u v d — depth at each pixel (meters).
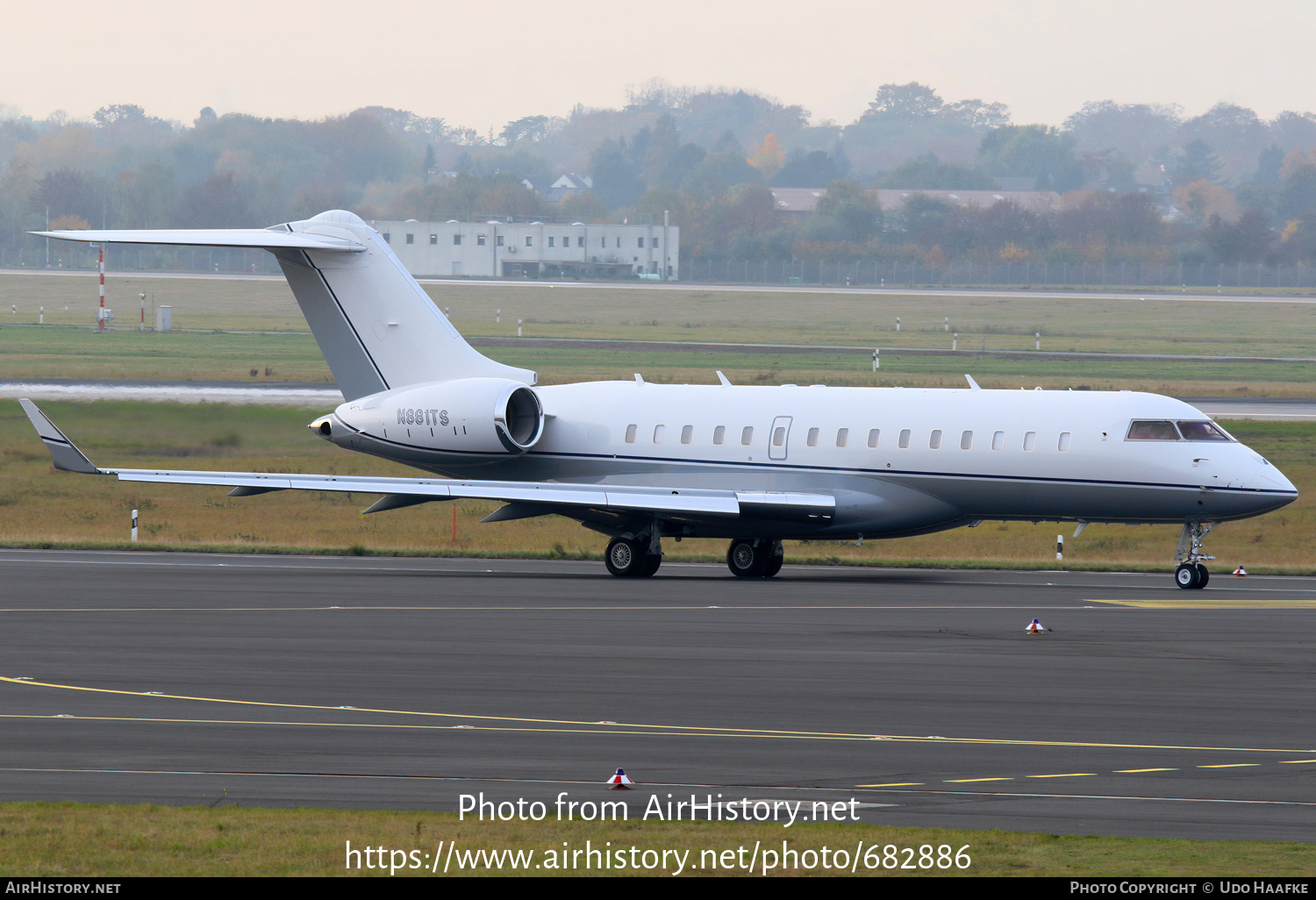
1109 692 72.94
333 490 126.25
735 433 136.88
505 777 55.00
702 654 84.12
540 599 110.44
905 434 130.12
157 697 70.56
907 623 98.00
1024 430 126.19
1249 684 75.38
